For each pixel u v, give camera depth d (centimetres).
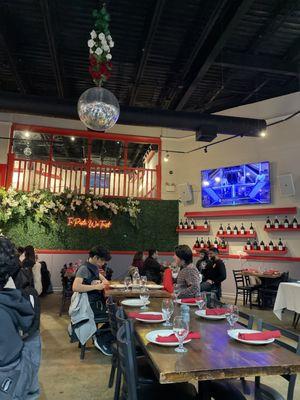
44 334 487
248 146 855
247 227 836
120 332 201
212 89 816
